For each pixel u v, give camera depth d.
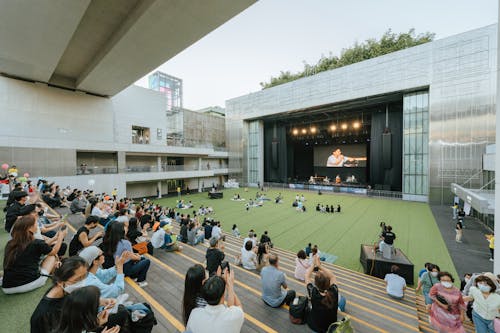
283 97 33.75
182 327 3.17
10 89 17.83
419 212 19.31
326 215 18.58
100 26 12.51
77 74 19.73
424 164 24.05
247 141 40.03
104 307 2.42
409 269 7.82
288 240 12.87
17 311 2.99
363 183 36.78
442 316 3.92
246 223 16.39
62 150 19.31
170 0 9.25
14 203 5.40
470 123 20.94
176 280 4.66
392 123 28.27
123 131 26.64
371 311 4.62
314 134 38.38
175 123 36.94
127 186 27.03
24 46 12.50
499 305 3.54
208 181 38.94
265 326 3.46
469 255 10.39
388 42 35.53
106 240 4.07
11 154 16.89
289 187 36.25
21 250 3.33
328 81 29.20
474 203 11.27
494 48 19.94
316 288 3.31
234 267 6.40
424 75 22.95
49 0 8.81
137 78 18.14
